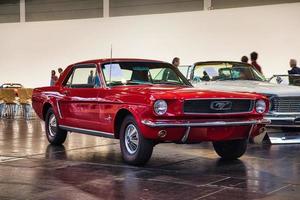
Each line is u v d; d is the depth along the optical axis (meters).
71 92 8.04
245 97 6.60
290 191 5.20
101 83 7.33
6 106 17.14
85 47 22.30
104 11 21.66
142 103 6.27
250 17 17.75
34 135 10.76
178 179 5.84
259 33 17.58
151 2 20.33
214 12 18.64
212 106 6.37
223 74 10.45
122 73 7.45
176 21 19.67
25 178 5.93
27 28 24.12
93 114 7.43
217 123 6.32
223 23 18.45
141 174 6.15
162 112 6.14
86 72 7.92
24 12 24.20
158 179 5.84
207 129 6.33
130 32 20.94
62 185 5.53
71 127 8.19
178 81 7.79
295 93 8.92
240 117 6.61
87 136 10.52
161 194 5.08
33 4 23.91
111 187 5.42
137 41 20.77
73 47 22.69
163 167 6.66
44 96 8.97
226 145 7.26
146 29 20.50
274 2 17.19
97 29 21.91
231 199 4.86
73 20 22.62
